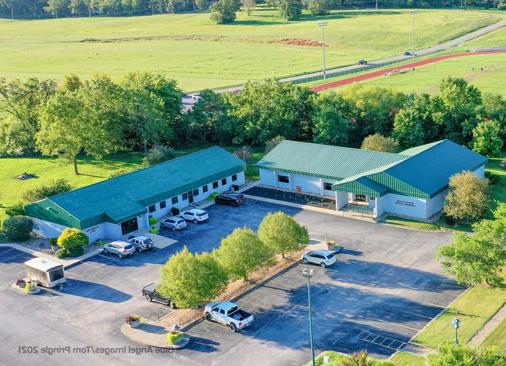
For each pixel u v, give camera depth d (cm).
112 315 5703
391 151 9525
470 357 3862
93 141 9981
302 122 10975
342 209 7950
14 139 11431
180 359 4900
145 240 7094
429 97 10625
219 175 8931
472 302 5400
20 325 5647
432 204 7475
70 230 7194
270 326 5306
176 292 5350
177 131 11525
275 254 6425
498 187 8431
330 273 6200
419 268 6172
